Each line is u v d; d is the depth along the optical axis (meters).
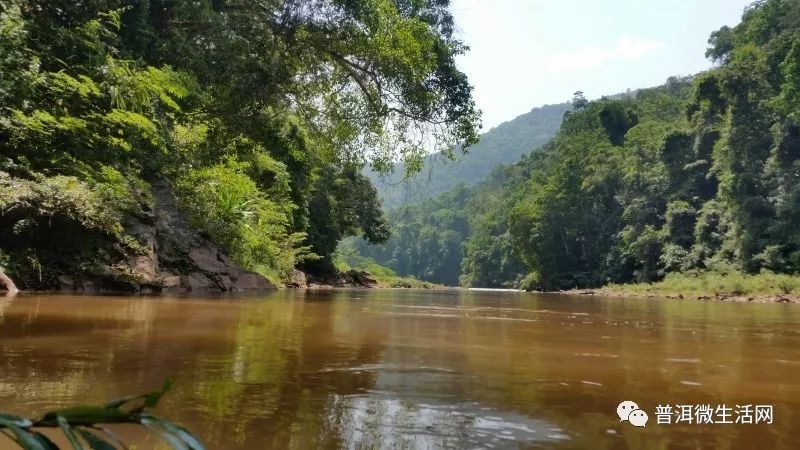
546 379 2.73
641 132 50.97
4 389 2.14
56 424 0.68
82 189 8.79
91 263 9.32
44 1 9.12
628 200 45.72
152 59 11.42
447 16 16.11
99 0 9.69
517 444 1.69
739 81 33.81
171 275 11.23
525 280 54.53
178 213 13.17
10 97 7.51
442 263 108.38
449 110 13.96
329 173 34.59
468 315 7.47
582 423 1.94
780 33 40.62
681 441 1.78
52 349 3.14
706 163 39.59
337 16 12.15
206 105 12.04
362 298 12.65
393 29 12.53
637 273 41.28
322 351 3.43
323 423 1.85
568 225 50.66
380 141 14.54
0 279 7.76
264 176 21.59
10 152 8.39
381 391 2.34
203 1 11.38
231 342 3.71
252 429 1.76
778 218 31.66
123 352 3.10
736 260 33.03
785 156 32.12
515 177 87.56
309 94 14.13
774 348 4.30
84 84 8.34
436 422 1.89
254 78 11.45
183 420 1.83
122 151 9.98
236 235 15.77
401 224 117.62
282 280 20.67
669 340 4.79
